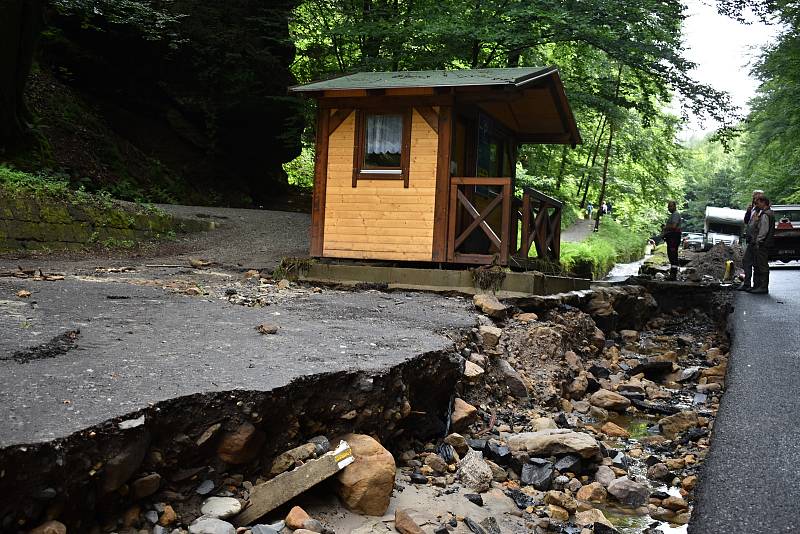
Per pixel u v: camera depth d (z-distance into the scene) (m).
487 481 5.20
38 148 17.84
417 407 5.96
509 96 11.05
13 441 3.07
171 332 6.00
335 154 11.74
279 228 17.77
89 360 4.73
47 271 9.81
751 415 6.11
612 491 5.27
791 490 4.44
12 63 16.41
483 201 12.50
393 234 11.45
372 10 19.73
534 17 17.02
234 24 24.80
